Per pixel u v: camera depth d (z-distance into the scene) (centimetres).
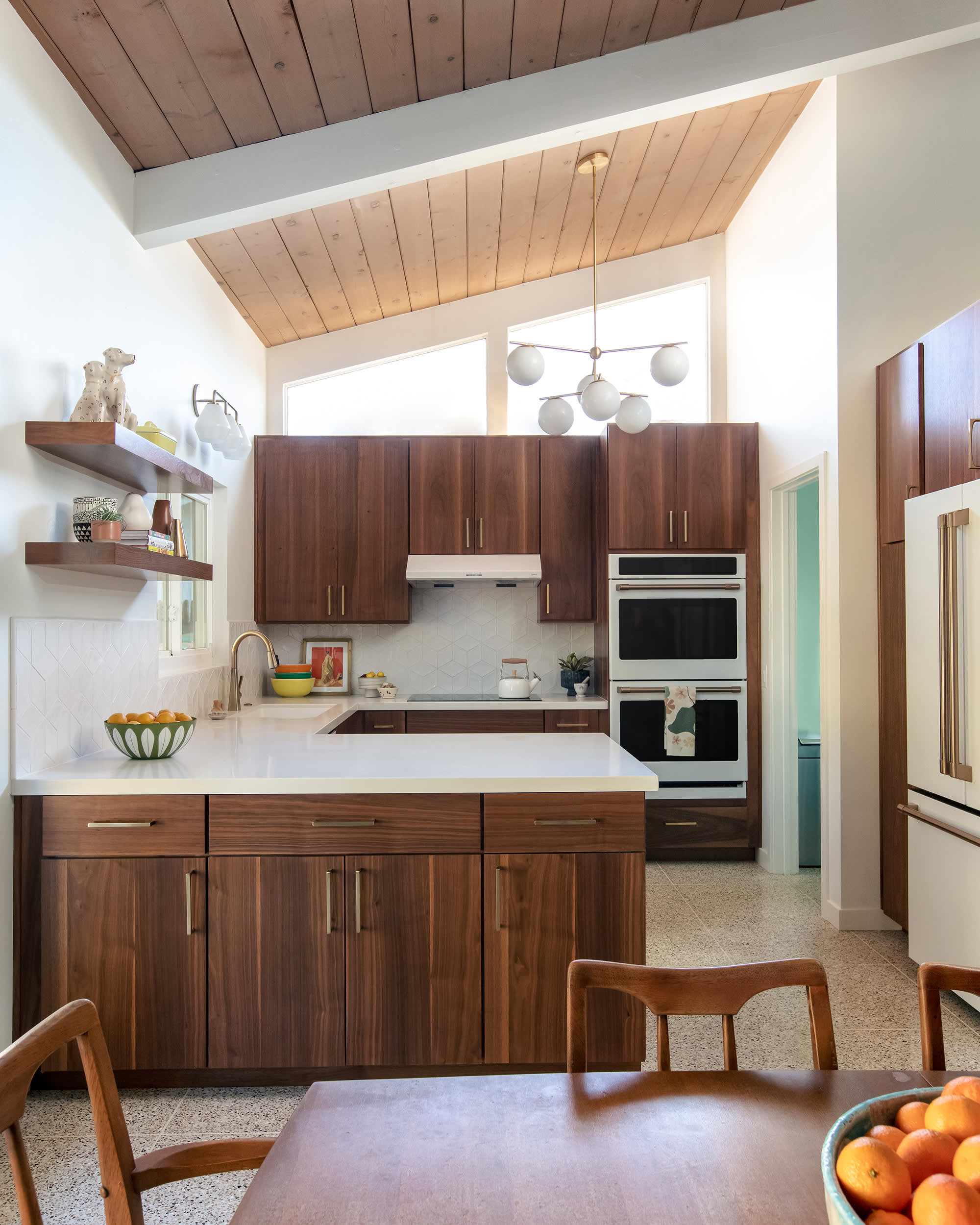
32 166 226
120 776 226
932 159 361
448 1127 95
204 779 222
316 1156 89
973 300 359
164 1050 223
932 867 291
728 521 467
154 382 314
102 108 260
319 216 358
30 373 225
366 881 224
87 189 259
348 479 484
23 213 221
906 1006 281
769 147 423
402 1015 224
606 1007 225
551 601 488
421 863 225
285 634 513
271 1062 224
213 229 301
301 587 484
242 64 254
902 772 338
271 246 374
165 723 248
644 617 464
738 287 495
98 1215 176
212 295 391
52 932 222
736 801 462
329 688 509
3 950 217
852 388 361
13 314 217
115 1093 107
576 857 226
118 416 243
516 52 283
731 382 511
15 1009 221
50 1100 222
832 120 366
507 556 486
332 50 258
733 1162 88
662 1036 116
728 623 466
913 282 360
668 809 461
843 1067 242
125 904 222
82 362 254
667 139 383
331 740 295
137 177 294
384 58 268
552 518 488
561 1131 94
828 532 371
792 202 410
